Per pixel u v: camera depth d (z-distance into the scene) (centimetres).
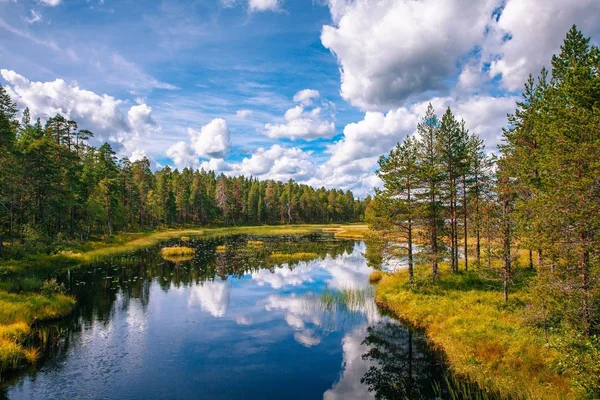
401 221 2795
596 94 1427
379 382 1444
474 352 1582
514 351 1507
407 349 1784
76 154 6103
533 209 1555
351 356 1708
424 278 2759
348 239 7625
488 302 2212
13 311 1956
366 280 3478
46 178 4503
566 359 1158
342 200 16325
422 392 1346
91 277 3378
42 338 1852
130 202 8038
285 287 3156
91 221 5738
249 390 1391
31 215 4666
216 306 2539
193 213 11900
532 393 1227
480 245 2683
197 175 12644
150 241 6644
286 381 1463
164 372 1526
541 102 2041
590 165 1252
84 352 1712
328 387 1409
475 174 3047
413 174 2714
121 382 1433
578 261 1396
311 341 1900
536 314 1600
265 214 13638
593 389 1029
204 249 5625
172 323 2164
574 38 1886
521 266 2898
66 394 1324
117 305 2520
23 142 5084
